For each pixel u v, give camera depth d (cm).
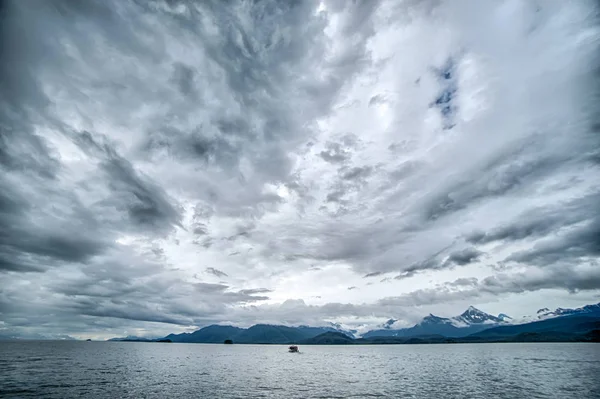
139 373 9406
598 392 6556
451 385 7550
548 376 9031
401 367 12381
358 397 6125
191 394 6225
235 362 15175
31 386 6731
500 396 6191
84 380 7644
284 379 8738
